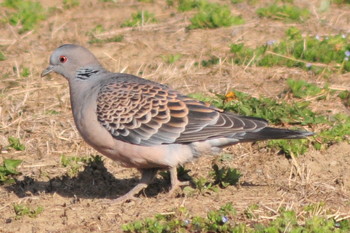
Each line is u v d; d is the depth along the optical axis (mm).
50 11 21047
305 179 11586
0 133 13508
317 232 9562
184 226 9781
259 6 21094
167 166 10625
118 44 18188
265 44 17766
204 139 10406
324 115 13820
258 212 10289
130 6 21500
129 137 10430
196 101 10625
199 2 21031
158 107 10477
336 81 15648
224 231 9648
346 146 12500
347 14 20172
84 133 10727
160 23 19859
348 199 10898
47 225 10125
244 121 10414
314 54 16703
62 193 11344
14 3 21266
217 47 17734
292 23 19469
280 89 15188
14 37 18953
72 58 11062
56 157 12688
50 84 15688
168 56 17172
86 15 20781
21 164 12406
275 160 12250
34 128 13672
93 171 11844
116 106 10484
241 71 16156
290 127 13320
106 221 10180
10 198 11164
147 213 10336
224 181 11219
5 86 15648
